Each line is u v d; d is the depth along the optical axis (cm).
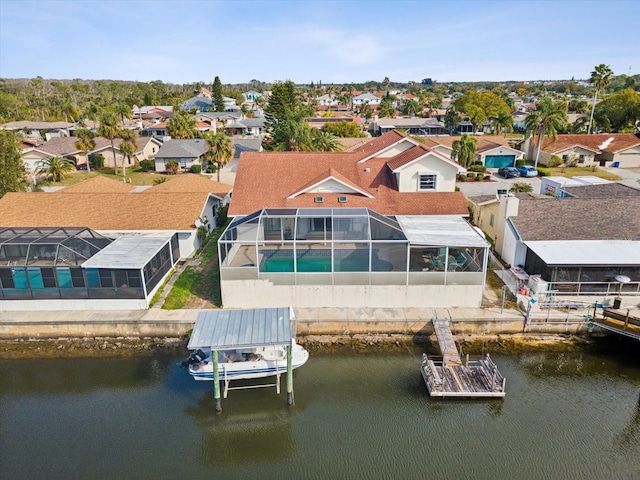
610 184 4016
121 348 2472
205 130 9888
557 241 2850
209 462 1752
